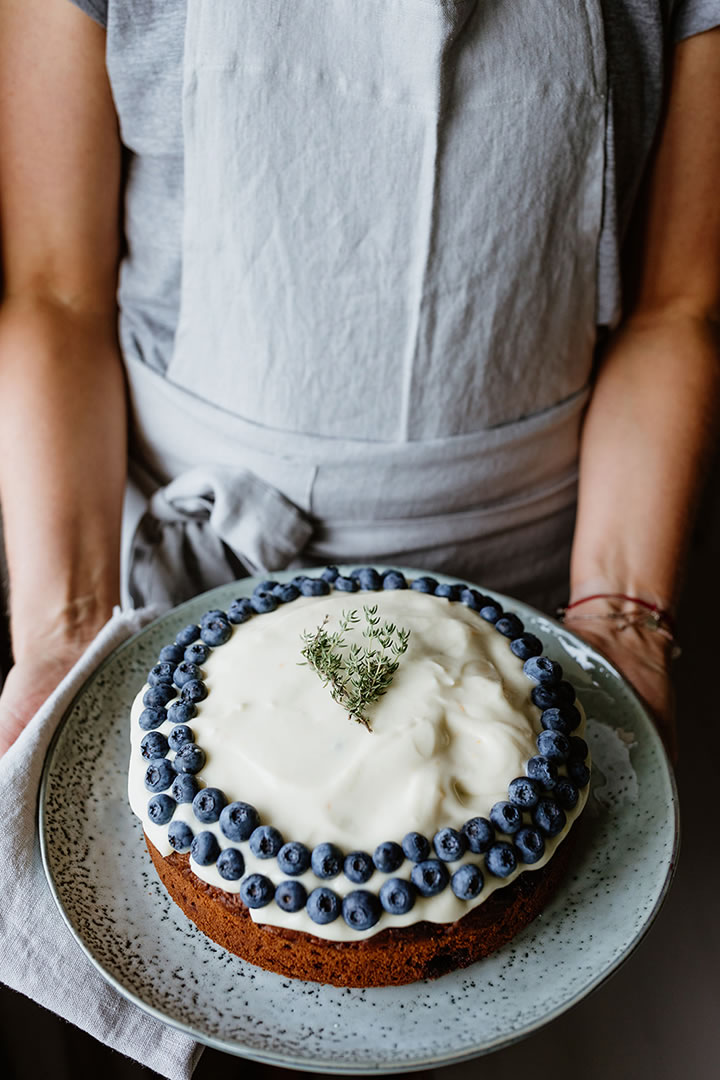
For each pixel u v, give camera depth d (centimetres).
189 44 106
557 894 93
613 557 131
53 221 128
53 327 131
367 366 120
